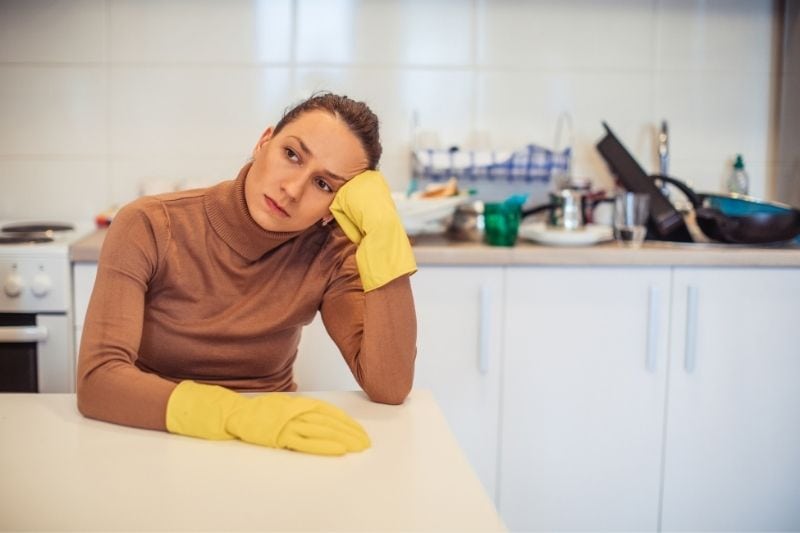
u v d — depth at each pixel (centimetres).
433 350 213
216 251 126
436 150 240
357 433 102
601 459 220
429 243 222
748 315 219
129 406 107
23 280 200
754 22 259
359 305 130
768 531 226
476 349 214
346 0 248
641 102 258
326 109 119
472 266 211
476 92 254
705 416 221
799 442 224
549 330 215
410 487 90
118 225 121
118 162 248
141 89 246
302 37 248
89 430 106
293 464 96
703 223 224
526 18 253
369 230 118
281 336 132
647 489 221
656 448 221
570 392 217
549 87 255
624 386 218
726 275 217
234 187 124
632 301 215
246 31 246
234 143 250
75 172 248
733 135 262
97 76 245
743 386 221
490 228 216
